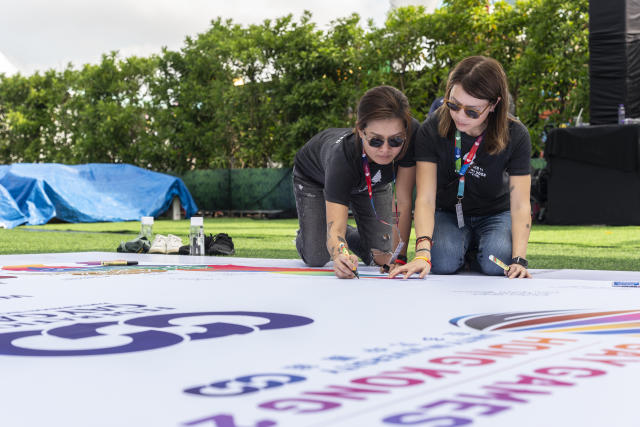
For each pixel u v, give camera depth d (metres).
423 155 2.55
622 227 7.94
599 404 0.78
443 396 0.82
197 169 16.58
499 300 1.83
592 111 8.85
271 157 15.38
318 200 3.17
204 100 15.84
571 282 2.37
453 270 2.80
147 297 1.94
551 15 11.11
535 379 0.90
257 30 15.05
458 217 2.73
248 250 5.07
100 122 16.92
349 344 1.19
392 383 0.89
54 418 0.75
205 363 1.03
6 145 18.97
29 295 2.00
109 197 13.84
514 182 2.64
